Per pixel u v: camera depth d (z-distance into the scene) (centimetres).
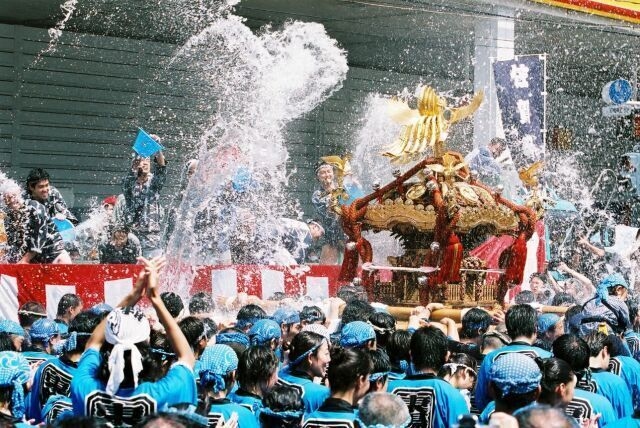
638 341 912
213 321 888
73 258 1446
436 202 1089
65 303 1003
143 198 1512
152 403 559
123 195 1521
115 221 1516
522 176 1202
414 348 689
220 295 1319
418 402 671
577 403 659
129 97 2098
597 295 913
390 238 1551
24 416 728
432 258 1100
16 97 1988
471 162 1748
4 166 1966
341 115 2323
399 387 677
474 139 1991
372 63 2386
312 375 697
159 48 2125
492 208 1120
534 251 1592
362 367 615
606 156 2695
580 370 693
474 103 1154
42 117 2014
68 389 720
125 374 560
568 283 1537
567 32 2192
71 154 2041
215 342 799
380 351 676
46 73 2022
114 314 564
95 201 2048
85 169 2052
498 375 580
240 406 624
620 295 1088
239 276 1336
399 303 1132
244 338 782
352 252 1154
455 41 2306
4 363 633
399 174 1136
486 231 1142
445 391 667
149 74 2114
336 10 2039
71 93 2042
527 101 1764
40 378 727
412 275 1130
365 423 535
